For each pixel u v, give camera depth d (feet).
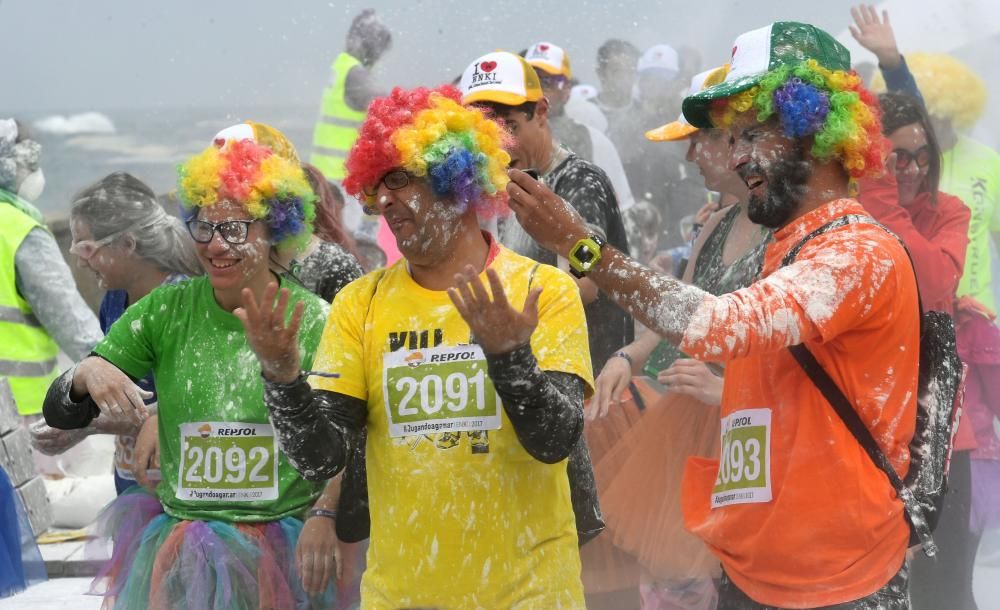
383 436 19.33
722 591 20.56
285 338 17.89
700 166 27.50
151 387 27.45
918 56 37.32
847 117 18.97
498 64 29.73
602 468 29.27
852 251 18.40
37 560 35.47
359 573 24.29
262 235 23.18
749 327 18.06
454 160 18.71
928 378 19.57
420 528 18.92
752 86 19.30
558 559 19.29
